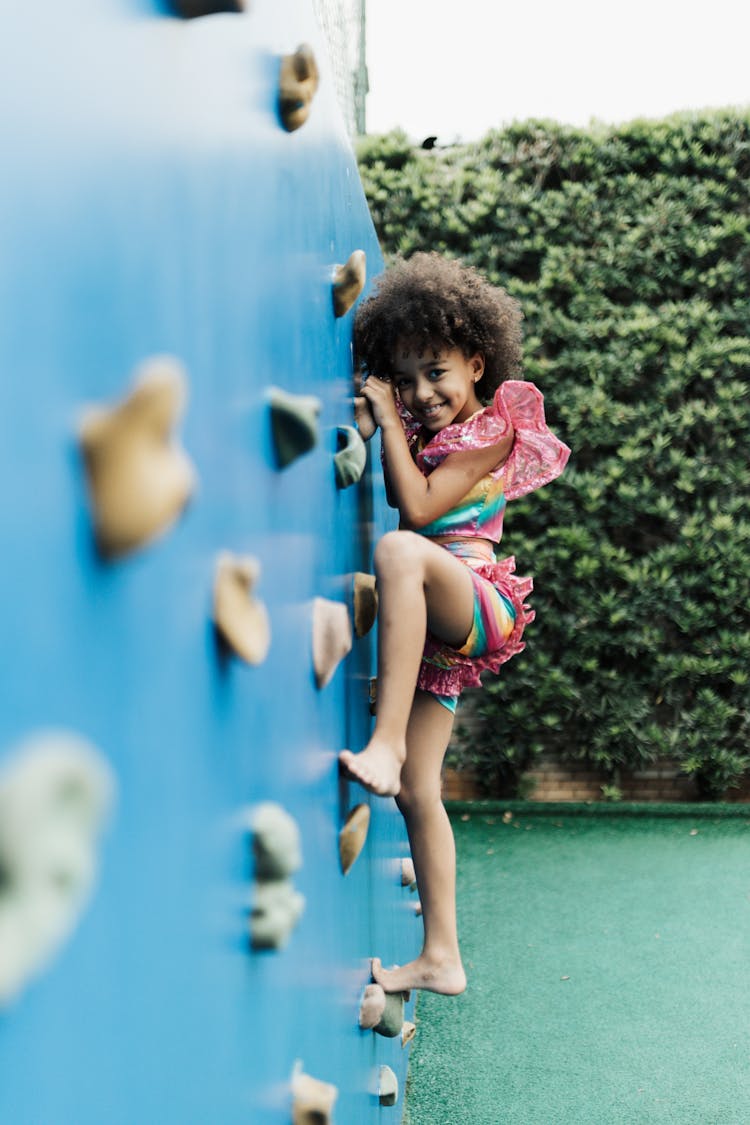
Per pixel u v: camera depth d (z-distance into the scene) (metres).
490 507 1.51
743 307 4.27
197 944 0.49
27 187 0.30
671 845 3.87
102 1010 0.37
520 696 4.38
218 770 0.53
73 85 0.34
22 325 0.30
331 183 1.11
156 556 0.42
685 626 4.26
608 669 4.37
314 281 0.93
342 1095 1.03
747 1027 2.46
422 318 1.39
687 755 4.34
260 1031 0.63
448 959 1.40
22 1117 0.31
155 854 0.43
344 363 1.23
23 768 0.28
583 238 4.34
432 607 1.30
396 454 1.38
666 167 4.33
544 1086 2.19
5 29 0.29
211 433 0.52
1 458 0.29
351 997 1.14
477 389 1.62
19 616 0.29
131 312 0.39
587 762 4.51
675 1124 2.04
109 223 0.37
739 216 4.31
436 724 1.46
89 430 0.33
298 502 0.80
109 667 0.37
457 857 3.77
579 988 2.68
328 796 0.97
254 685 0.62
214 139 0.53
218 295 0.54
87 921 0.35
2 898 0.27
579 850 3.83
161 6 0.44
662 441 4.25
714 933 3.02
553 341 4.34
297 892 0.77
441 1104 2.12
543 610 4.32
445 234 4.42
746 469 4.27
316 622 0.87
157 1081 0.43
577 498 4.34
